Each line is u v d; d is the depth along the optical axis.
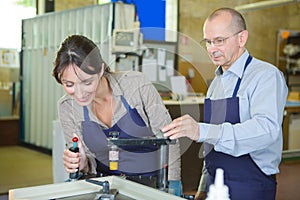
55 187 1.43
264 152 1.79
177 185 1.65
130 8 4.61
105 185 1.38
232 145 1.61
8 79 6.49
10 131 6.42
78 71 1.52
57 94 5.48
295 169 4.91
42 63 5.87
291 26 7.65
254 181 1.80
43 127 5.91
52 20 5.69
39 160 5.46
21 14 6.37
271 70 1.76
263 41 7.36
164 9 6.24
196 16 6.47
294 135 5.68
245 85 1.81
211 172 1.85
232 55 1.85
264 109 1.66
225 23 1.81
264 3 4.43
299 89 7.60
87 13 5.14
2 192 3.95
